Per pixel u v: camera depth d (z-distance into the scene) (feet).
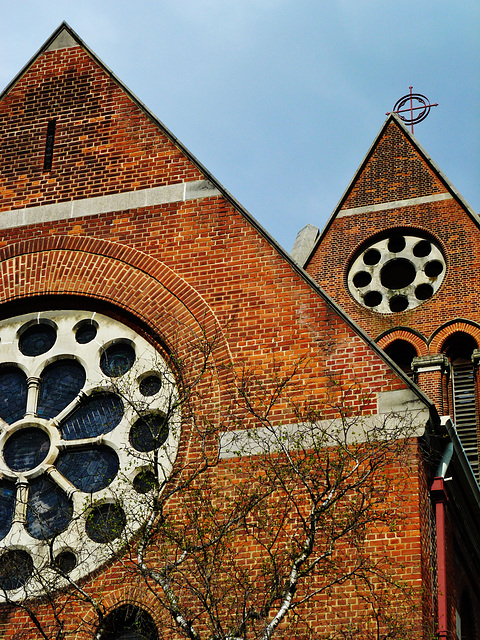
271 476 59.67
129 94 77.46
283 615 50.83
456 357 112.57
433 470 63.98
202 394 65.36
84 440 67.56
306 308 66.80
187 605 58.44
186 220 71.56
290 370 65.05
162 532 55.93
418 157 122.72
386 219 120.37
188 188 72.69
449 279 115.34
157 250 71.15
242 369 65.46
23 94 79.56
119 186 74.08
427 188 120.78
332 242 121.29
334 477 57.57
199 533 55.01
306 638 55.83
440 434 63.72
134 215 72.69
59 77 79.56
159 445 58.65
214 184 72.38
